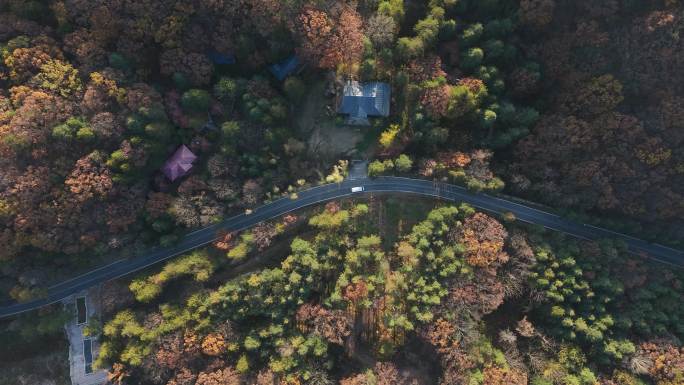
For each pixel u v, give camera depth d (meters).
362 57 90.25
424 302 92.81
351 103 94.50
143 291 90.44
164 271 91.31
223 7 84.31
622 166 93.94
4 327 95.88
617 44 91.00
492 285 94.56
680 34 85.94
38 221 82.31
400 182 99.69
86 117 83.62
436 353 101.25
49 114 79.88
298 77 94.44
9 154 79.12
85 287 96.75
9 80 81.19
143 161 86.94
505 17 94.69
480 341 95.94
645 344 94.81
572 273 95.81
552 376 96.44
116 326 92.06
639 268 97.12
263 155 93.50
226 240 92.75
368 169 97.56
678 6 86.62
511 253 97.94
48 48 81.88
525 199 101.69
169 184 94.31
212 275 98.19
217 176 91.81
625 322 95.25
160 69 89.69
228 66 95.50
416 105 93.19
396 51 91.69
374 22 88.62
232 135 89.19
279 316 95.19
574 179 97.31
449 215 94.38
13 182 79.50
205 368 94.25
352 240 96.88
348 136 99.62
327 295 98.44
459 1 91.19
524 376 95.88
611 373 97.56
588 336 95.88
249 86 90.75
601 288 96.44
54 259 89.06
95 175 83.94
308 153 99.00
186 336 91.81
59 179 82.56
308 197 98.94
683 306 96.38
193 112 90.44
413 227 97.25
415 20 95.69
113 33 84.00
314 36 84.81
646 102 94.06
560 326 99.00
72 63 84.62
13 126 77.38
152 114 85.00
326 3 87.00
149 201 89.25
